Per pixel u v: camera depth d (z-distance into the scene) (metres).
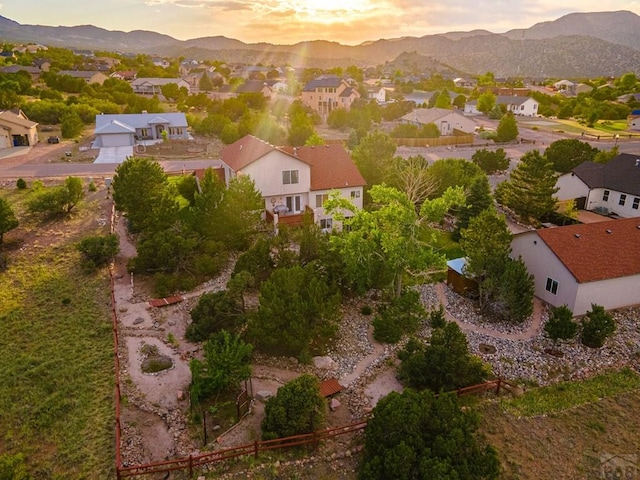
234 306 26.28
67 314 28.16
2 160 65.88
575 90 184.50
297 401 18.89
